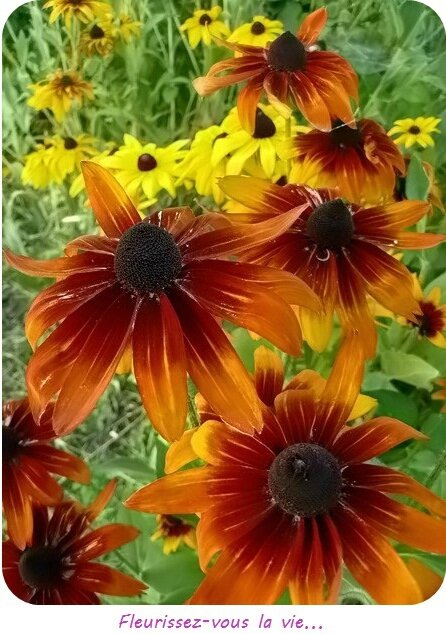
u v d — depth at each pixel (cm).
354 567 21
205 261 22
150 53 31
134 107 31
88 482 30
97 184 25
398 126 30
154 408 20
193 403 24
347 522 21
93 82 31
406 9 30
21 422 29
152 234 22
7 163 30
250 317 21
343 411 23
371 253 26
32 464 29
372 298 27
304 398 23
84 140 31
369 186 29
